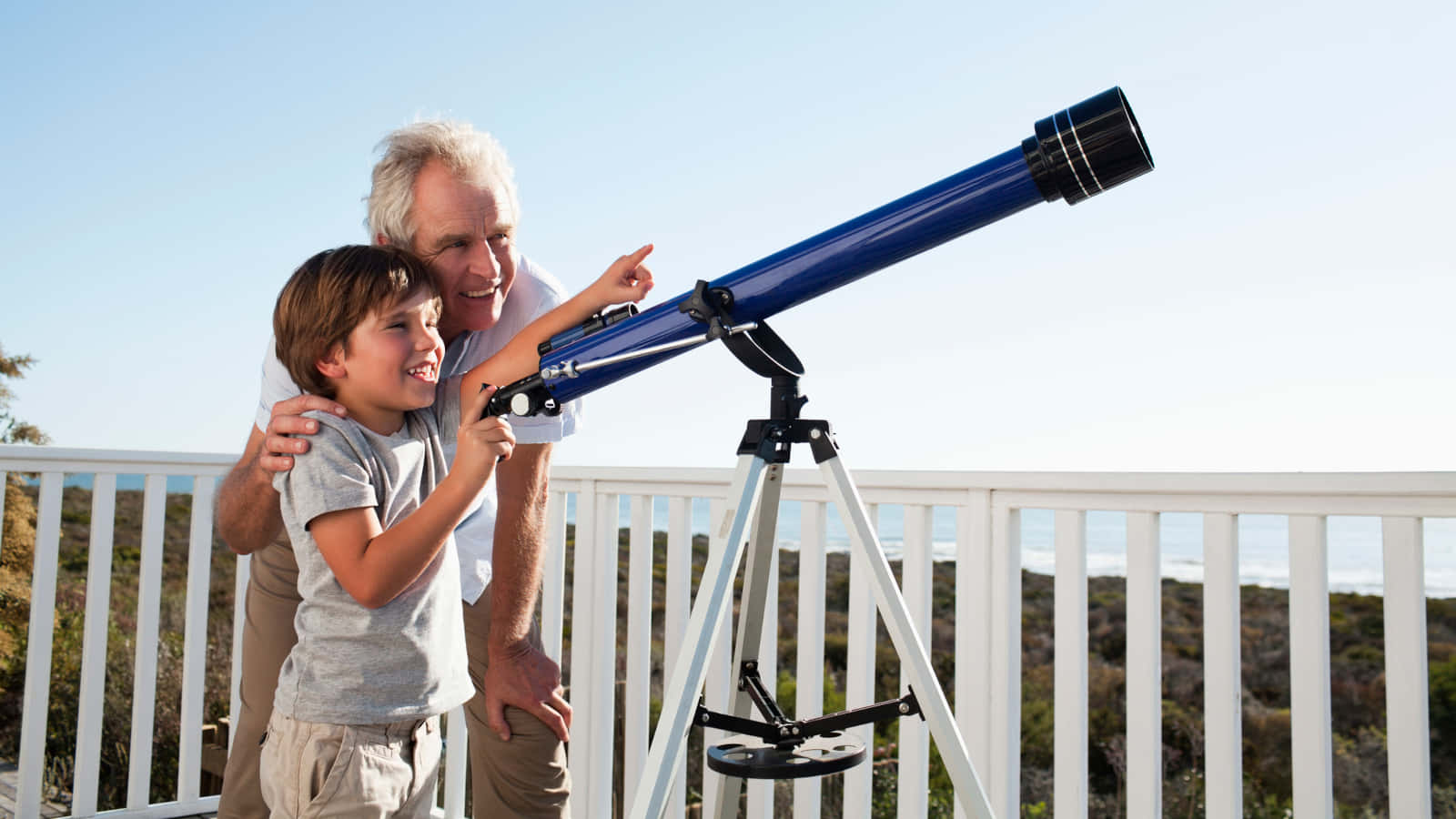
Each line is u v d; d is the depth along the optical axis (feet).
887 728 51.78
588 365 4.23
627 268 4.79
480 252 5.40
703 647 3.60
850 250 3.94
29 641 8.79
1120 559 90.12
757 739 4.76
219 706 49.29
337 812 4.53
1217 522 5.49
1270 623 73.46
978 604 6.29
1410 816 4.81
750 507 3.85
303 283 4.76
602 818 8.12
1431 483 4.64
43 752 8.86
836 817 36.27
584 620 8.29
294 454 4.55
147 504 9.12
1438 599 62.69
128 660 41.22
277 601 6.21
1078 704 5.98
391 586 4.31
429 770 4.94
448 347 5.86
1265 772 63.57
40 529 8.79
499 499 5.89
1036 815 58.85
